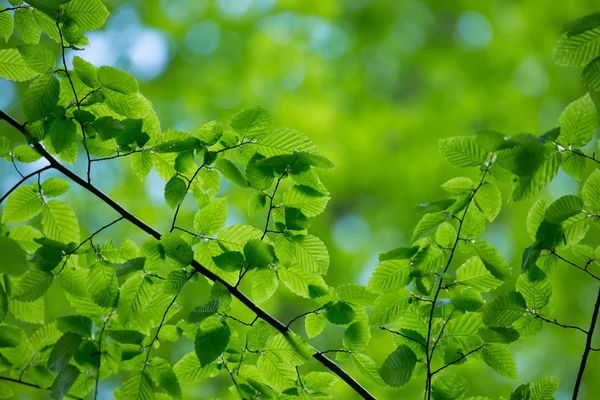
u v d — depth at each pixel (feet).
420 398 15.25
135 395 10.50
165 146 10.43
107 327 10.62
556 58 10.27
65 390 10.34
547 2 21.06
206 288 16.44
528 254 10.33
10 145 10.63
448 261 10.46
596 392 16.99
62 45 10.36
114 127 10.39
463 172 20.17
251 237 10.56
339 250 20.18
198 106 21.15
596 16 10.09
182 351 16.81
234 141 10.50
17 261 9.95
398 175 20.93
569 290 17.35
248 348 10.57
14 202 10.65
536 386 10.50
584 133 10.25
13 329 10.57
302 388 10.65
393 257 10.39
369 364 10.62
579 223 10.36
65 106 10.53
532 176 10.28
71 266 10.57
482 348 10.57
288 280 10.56
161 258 10.47
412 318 10.62
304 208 10.50
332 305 10.55
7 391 10.75
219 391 16.02
